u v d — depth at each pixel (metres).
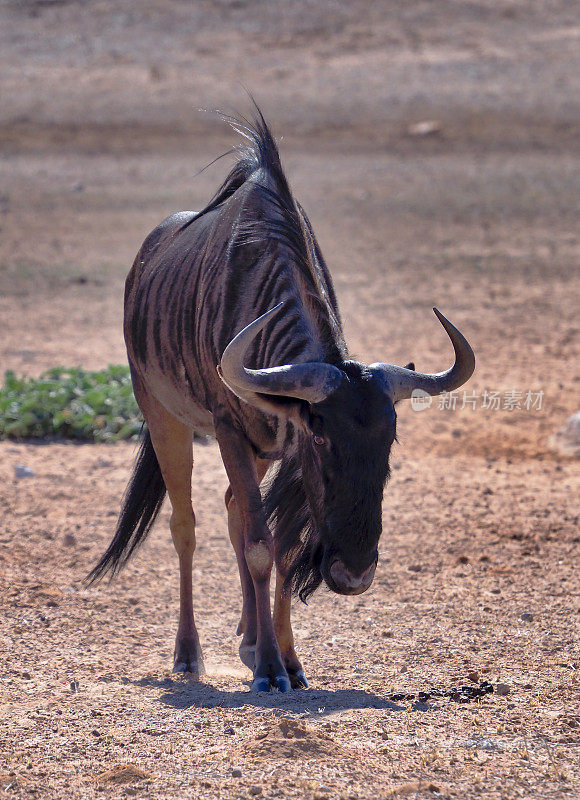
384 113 138.12
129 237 86.44
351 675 21.44
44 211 96.81
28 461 38.56
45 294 68.62
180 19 186.62
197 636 22.88
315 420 18.25
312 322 20.06
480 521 31.88
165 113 139.88
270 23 183.00
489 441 41.16
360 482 17.83
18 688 20.56
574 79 148.88
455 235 86.88
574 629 23.78
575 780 15.98
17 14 190.88
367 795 15.28
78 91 151.00
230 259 21.33
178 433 24.17
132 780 15.95
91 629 24.36
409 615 25.08
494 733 17.77
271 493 20.56
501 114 135.50
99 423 42.16
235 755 16.70
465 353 19.23
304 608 26.06
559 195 100.81
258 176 22.38
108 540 30.38
